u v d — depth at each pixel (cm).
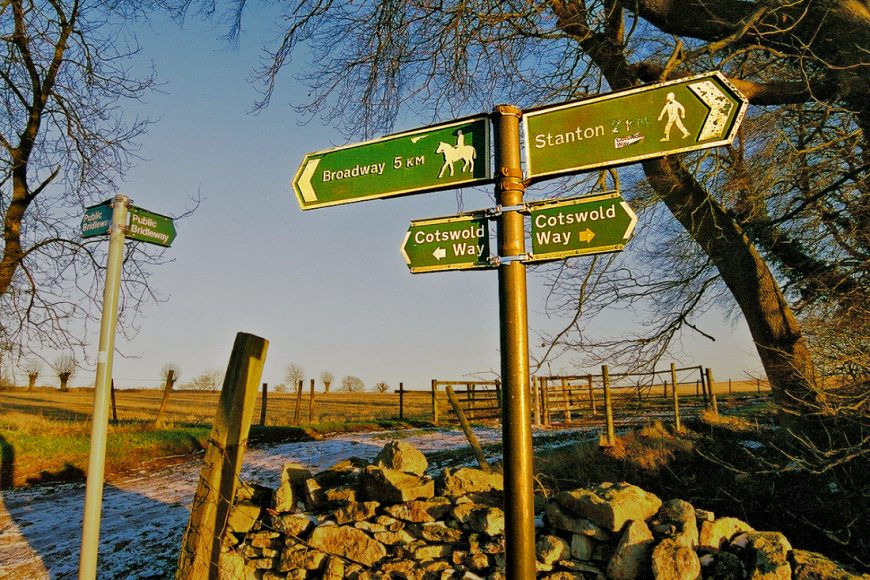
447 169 252
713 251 646
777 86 602
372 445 1248
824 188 573
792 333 588
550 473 599
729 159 679
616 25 687
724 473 538
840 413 432
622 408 857
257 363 407
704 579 295
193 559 365
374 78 747
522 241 232
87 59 1045
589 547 326
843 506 418
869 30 554
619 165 232
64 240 1030
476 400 1942
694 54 559
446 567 356
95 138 1038
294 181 292
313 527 411
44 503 835
